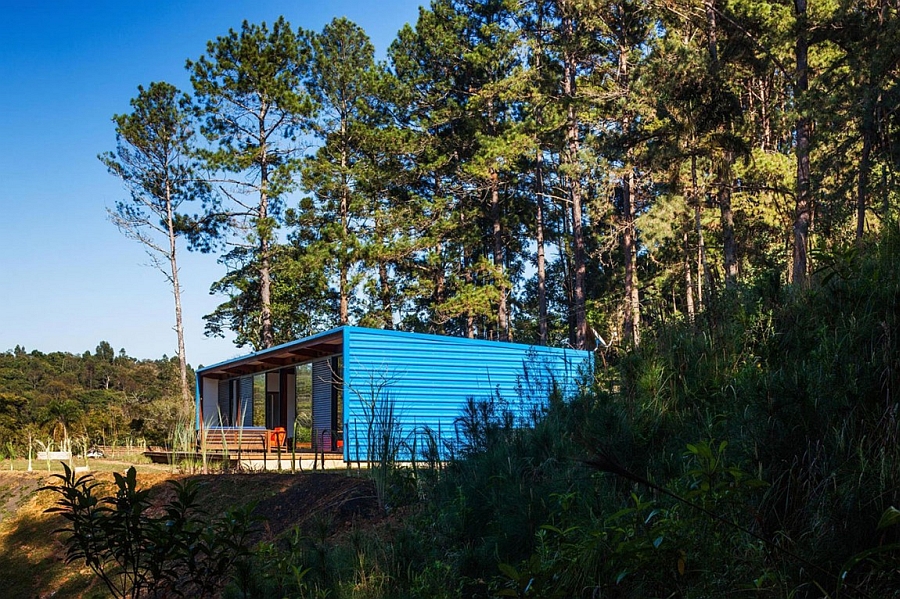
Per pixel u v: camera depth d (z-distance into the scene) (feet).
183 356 119.55
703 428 16.56
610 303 107.65
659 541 11.32
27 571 32.83
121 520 13.46
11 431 65.36
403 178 123.85
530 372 27.66
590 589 13.25
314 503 28.71
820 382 14.70
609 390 19.56
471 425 22.53
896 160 55.16
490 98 107.34
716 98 73.10
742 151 75.46
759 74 75.66
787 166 76.79
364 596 17.84
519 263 149.07
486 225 136.77
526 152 104.73
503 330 116.16
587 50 102.22
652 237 80.02
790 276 29.96
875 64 56.34
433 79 128.06
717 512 12.91
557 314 139.03
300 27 121.49
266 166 121.90
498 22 122.11
